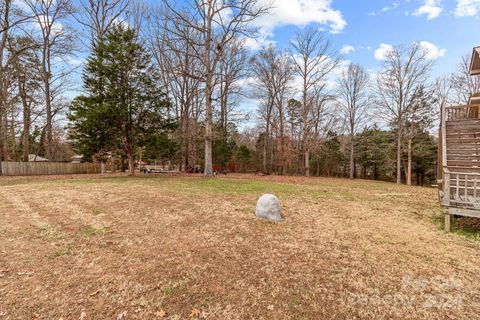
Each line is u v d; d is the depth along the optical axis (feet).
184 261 10.57
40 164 59.62
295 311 7.59
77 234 13.60
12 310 7.39
